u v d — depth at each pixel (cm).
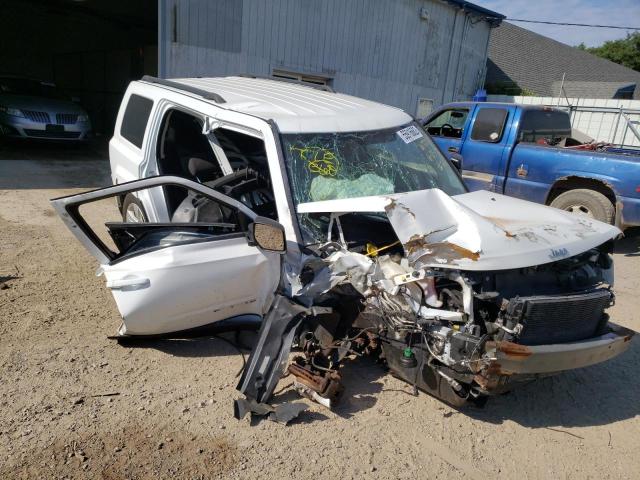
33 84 1373
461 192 423
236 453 284
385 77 1477
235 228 372
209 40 1059
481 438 311
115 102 1798
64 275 503
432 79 1642
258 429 304
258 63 1161
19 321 404
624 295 558
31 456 270
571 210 709
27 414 301
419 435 309
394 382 357
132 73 1669
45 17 1958
